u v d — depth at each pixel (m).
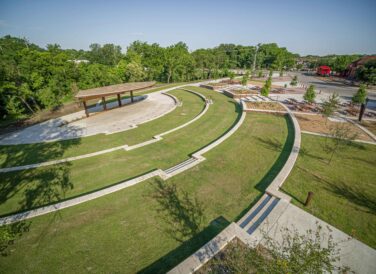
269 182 12.71
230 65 101.19
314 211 9.95
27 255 8.32
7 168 15.37
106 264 7.89
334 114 26.05
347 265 7.29
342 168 13.74
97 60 102.00
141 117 27.98
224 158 15.86
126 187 12.58
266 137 19.61
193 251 8.34
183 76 64.88
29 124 26.28
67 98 41.00
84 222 9.96
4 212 11.04
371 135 19.05
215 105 33.19
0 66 31.08
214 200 11.32
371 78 49.03
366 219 9.45
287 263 4.91
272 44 127.56
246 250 7.38
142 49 74.44
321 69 79.75
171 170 14.72
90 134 22.12
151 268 7.71
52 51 48.72
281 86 52.69
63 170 15.03
